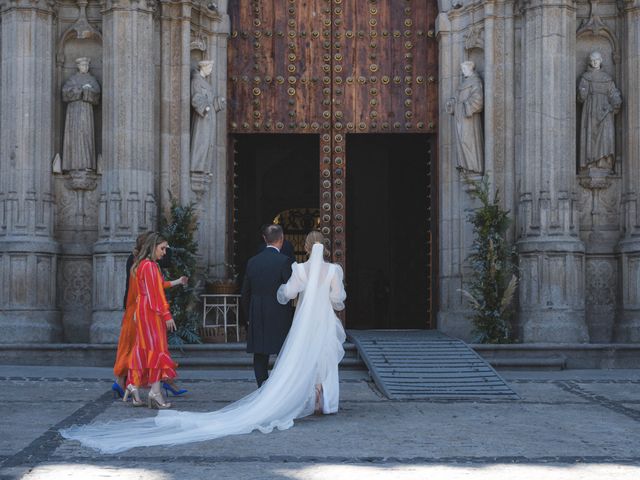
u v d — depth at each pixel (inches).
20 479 278.5
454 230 719.1
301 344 386.9
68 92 687.1
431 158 756.0
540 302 650.8
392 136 1104.2
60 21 698.8
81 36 692.7
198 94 705.6
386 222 1170.6
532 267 655.8
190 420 365.4
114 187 668.7
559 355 622.8
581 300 657.0
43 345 621.9
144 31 679.1
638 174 673.0
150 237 445.1
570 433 362.6
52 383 525.7
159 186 698.2
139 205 668.7
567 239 655.8
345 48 761.0
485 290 650.8
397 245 1128.8
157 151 698.8
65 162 688.4
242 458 310.5
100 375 566.3
